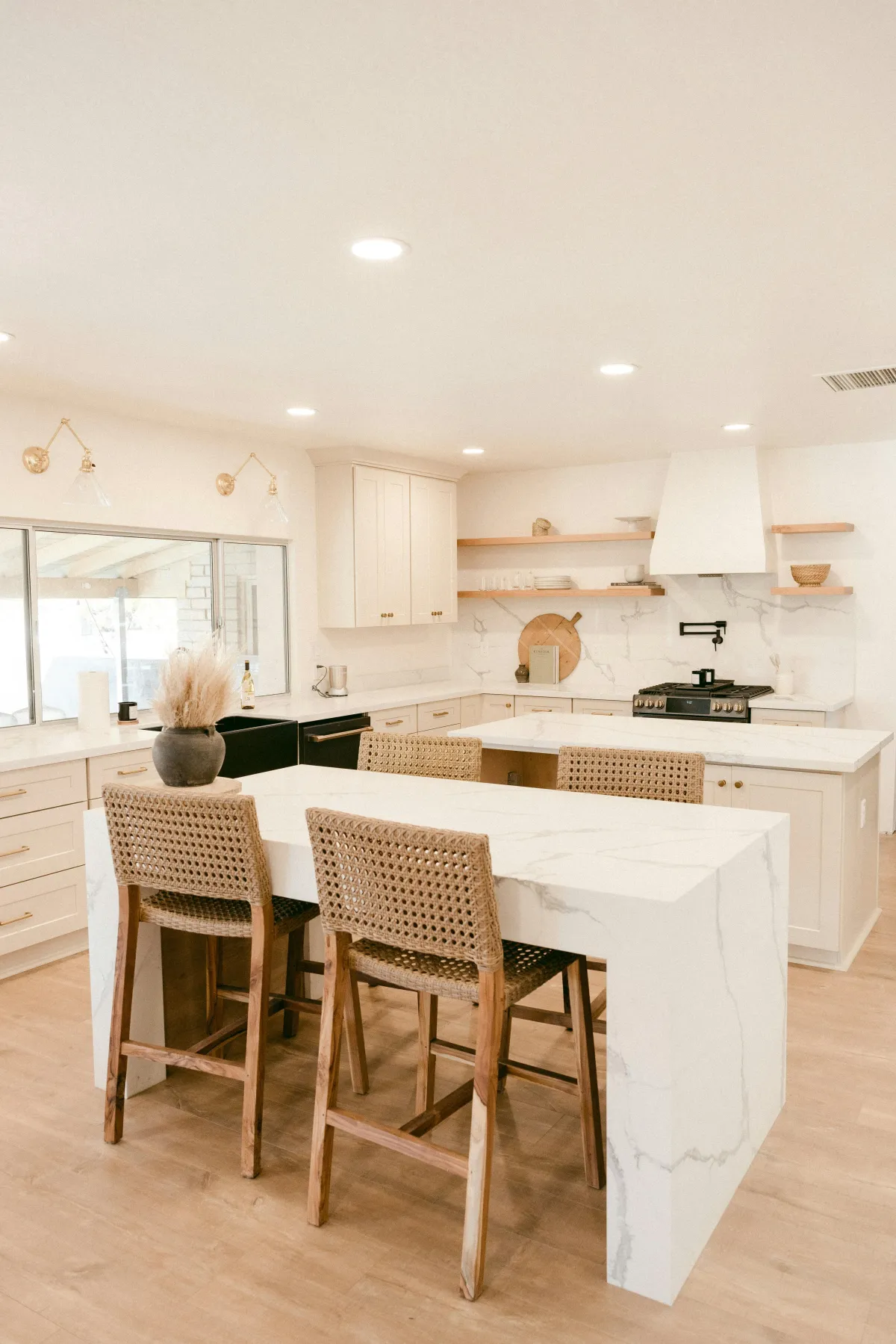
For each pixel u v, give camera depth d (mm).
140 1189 2316
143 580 5074
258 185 2137
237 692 2900
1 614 4387
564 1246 2090
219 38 1554
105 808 2479
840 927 3643
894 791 5984
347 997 2730
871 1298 1922
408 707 6082
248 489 5539
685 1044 1955
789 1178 2342
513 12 1484
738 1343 1800
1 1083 2869
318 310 3066
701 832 2453
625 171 2080
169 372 3893
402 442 5637
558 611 7004
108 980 2785
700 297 2959
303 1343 1816
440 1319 1873
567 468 6852
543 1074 2363
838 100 1772
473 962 2139
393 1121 2619
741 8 1482
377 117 1832
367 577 6047
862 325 3270
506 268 2689
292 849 2393
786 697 5922
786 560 6148
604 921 1939
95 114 1807
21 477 4324
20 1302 1932
